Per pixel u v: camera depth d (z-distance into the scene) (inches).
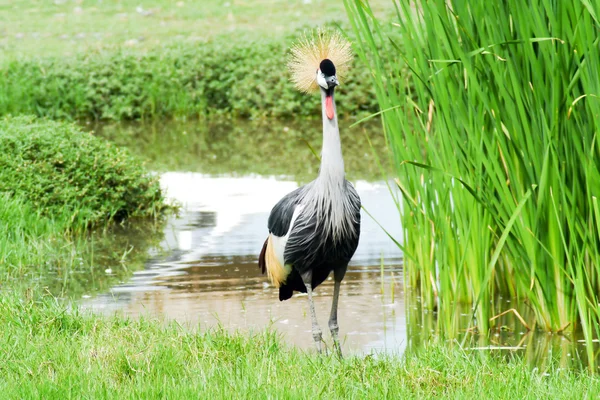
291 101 1141.1
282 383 345.4
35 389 333.4
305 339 446.3
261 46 1208.2
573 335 449.4
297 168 882.8
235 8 1631.4
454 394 339.0
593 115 386.9
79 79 1158.3
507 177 452.8
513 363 386.6
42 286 531.2
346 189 409.4
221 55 1197.1
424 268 497.7
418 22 444.5
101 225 684.1
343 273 423.8
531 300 456.8
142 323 424.8
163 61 1198.3
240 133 1069.8
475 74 428.1
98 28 1512.1
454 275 486.6
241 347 390.9
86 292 522.6
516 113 422.3
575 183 417.1
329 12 1555.1
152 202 719.1
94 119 1156.5
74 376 348.2
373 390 340.2
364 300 513.0
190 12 1611.7
